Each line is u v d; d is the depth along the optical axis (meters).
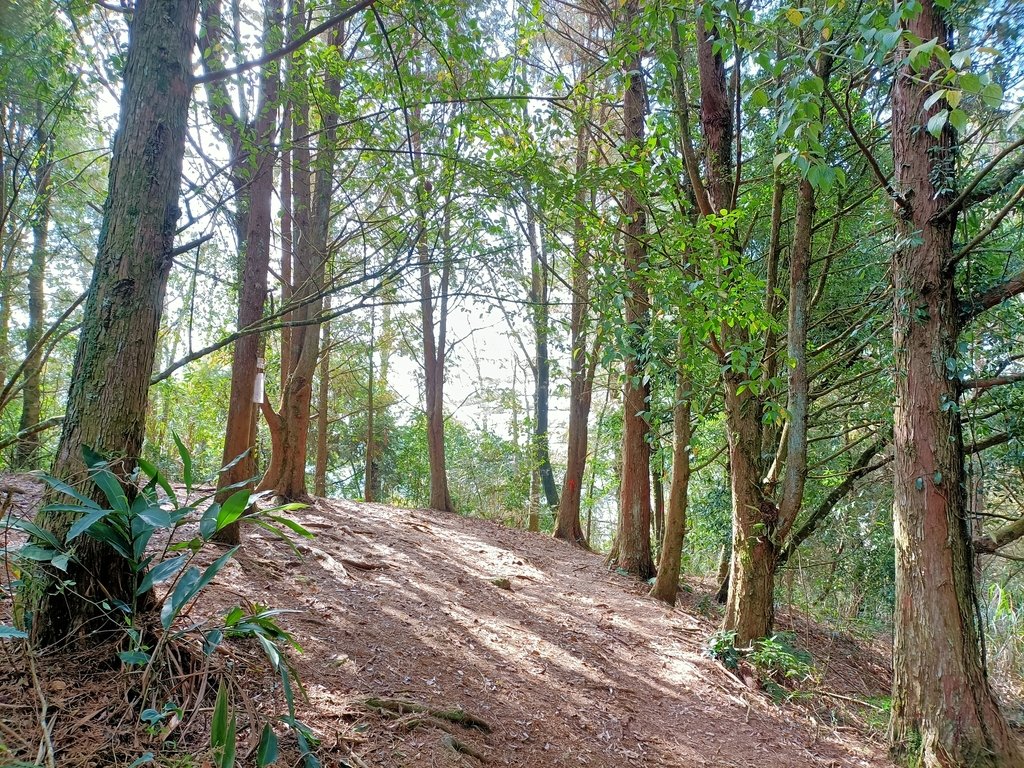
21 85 3.77
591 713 4.84
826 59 5.30
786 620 9.76
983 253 5.89
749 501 6.71
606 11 8.45
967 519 5.11
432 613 5.77
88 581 2.88
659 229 5.46
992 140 6.79
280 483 8.64
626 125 8.52
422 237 4.47
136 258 2.99
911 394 5.18
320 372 14.97
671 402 9.05
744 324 5.31
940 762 4.64
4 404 3.28
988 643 8.69
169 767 2.46
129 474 2.91
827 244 8.91
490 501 18.69
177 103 3.13
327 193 7.42
